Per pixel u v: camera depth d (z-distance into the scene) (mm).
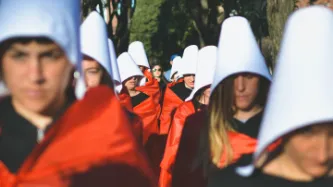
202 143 5152
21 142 3717
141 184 3957
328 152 3326
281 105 3252
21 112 3744
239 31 5156
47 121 3746
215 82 5137
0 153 3715
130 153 3889
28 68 3523
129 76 9547
